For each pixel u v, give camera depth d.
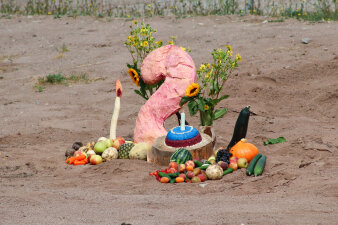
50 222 6.18
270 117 13.18
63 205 7.18
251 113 13.59
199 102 10.10
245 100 14.55
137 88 16.80
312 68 16.72
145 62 10.53
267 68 17.12
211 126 10.32
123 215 6.48
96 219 6.30
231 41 21.16
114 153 10.03
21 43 23.70
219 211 6.53
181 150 9.30
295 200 7.12
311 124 12.23
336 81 15.48
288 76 16.25
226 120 13.16
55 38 24.05
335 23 22.64
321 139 10.52
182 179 8.77
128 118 13.82
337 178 8.08
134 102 15.38
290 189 7.82
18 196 7.78
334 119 12.94
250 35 21.77
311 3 26.58
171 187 8.47
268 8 27.19
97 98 15.96
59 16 27.72
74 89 17.16
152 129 10.25
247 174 8.90
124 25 25.23
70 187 8.66
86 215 6.53
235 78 16.42
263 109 13.78
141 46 11.21
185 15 26.47
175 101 10.23
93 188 8.55
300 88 15.33
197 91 10.06
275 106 14.20
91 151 10.27
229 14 26.11
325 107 13.89
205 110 10.27
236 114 13.65
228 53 10.49
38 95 16.70
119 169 9.46
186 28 23.75
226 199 7.45
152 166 9.55
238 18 25.16
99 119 13.82
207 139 9.80
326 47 18.92
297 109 13.91
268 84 15.87
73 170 9.73
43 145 11.66
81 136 12.38
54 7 30.20
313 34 20.94
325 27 21.95
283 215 6.21
